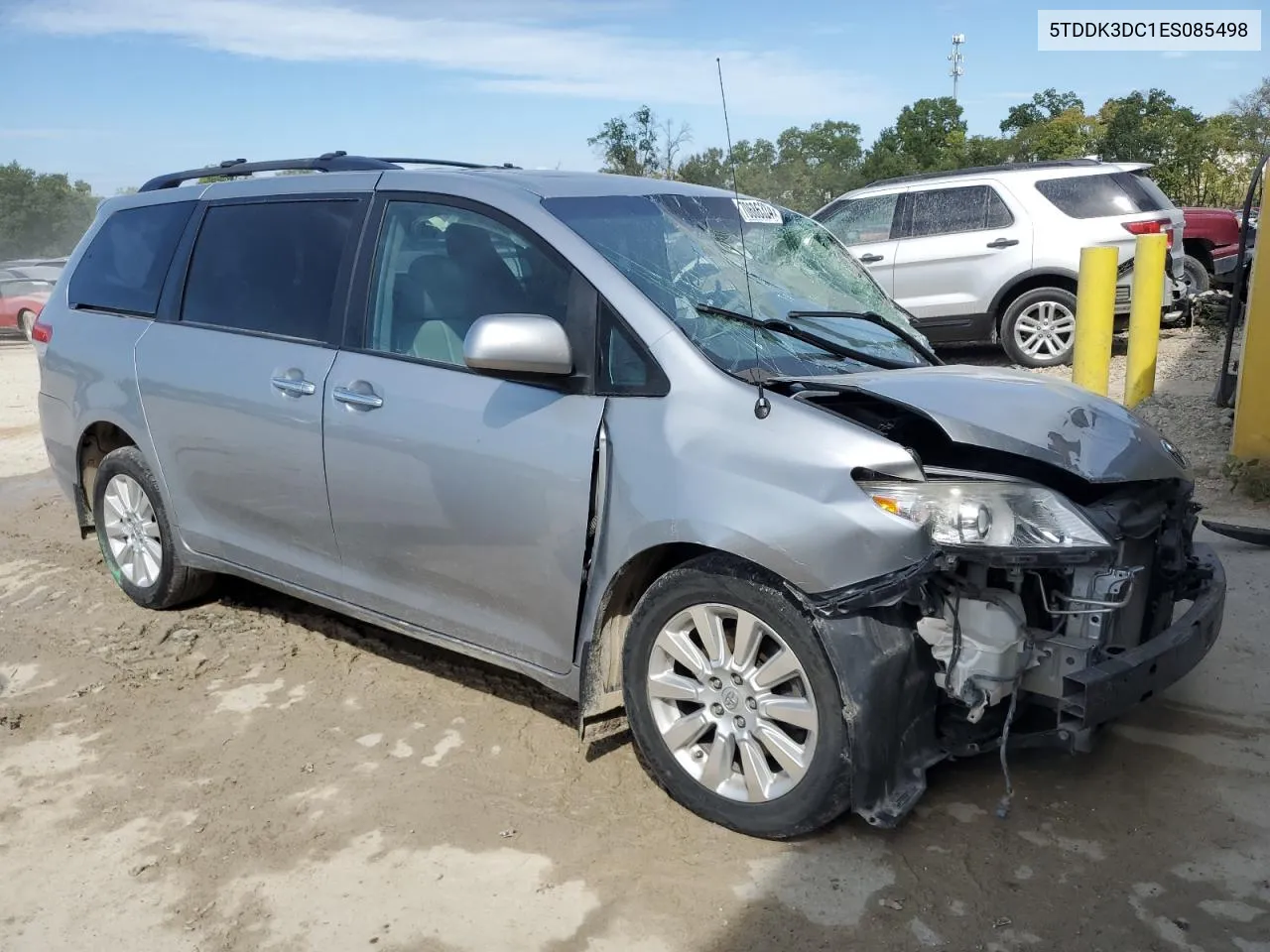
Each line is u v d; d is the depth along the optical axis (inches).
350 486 160.1
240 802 142.3
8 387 564.7
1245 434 268.1
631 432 132.6
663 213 159.6
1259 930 112.9
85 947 115.6
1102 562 119.6
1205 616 137.6
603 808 138.1
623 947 113.0
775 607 123.0
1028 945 111.7
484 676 177.9
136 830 136.7
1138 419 151.0
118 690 176.9
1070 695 122.3
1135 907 117.0
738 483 124.0
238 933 117.0
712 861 126.5
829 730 121.0
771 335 145.5
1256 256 263.4
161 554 203.8
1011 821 133.0
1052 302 432.1
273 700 171.8
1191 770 144.2
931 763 127.5
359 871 127.0
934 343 457.4
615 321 137.3
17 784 148.8
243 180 191.3
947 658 124.3
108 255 212.8
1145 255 345.1
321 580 171.8
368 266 164.1
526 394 142.3
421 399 151.5
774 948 112.0
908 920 115.6
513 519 142.1
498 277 149.6
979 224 441.1
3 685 180.9
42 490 325.1
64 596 222.7
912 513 119.1
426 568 155.2
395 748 155.5
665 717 136.2
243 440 175.8
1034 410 136.4
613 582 134.6
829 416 124.6
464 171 167.2
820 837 130.4
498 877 125.0
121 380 198.7
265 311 177.6
